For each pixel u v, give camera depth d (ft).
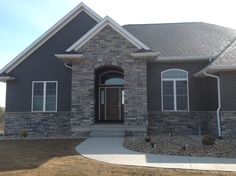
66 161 32.68
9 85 66.59
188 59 61.87
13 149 40.83
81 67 57.31
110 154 36.96
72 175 26.43
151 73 63.46
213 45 65.98
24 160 33.09
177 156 35.88
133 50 56.70
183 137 50.75
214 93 56.65
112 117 68.80
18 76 66.59
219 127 52.01
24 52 66.69
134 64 56.49
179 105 62.54
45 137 56.29
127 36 56.70
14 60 66.49
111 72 68.85
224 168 29.76
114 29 57.26
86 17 68.59
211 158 34.73
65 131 63.98
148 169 29.17
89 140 49.52
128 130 55.31
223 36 70.54
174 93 62.64
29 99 65.82
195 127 61.36
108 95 69.51
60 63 66.33
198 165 30.96
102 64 56.95
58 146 43.45
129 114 55.62
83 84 57.00
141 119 55.31
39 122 64.85
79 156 35.73
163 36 71.61
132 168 29.55
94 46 57.41
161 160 33.45
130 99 55.83
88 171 27.89
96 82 68.44
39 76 66.23
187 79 62.59
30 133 64.49
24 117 65.26
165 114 62.18
